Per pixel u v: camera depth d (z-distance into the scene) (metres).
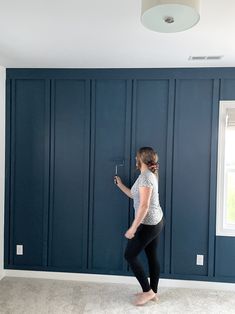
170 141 2.92
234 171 2.96
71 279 3.03
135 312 2.44
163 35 2.05
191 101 2.90
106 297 2.68
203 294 2.78
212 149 2.88
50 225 3.04
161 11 1.32
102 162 2.99
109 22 1.86
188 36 2.07
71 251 3.04
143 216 2.38
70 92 3.01
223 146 2.87
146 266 2.92
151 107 2.94
